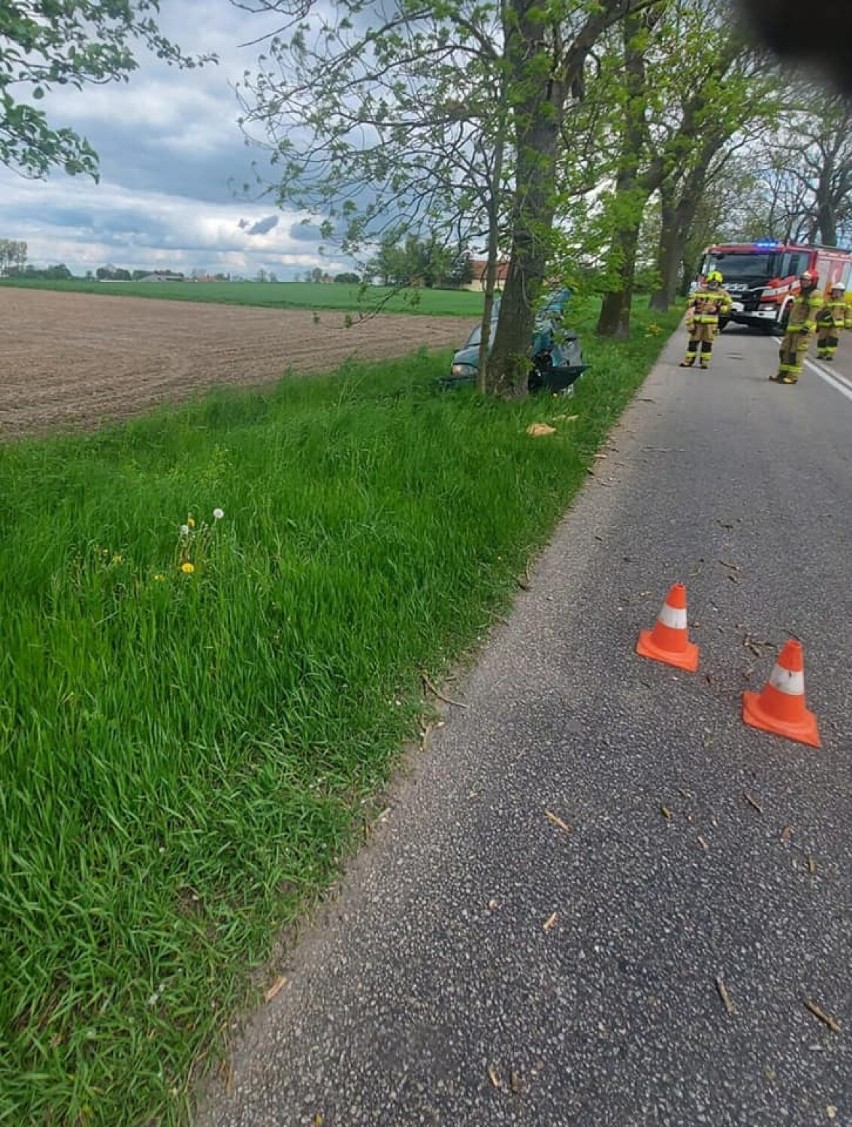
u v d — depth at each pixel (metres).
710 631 3.44
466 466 5.32
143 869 1.81
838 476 6.38
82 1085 1.37
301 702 2.53
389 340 25.50
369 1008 1.59
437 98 6.25
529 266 7.74
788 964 1.73
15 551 3.25
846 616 3.63
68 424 9.88
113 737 2.09
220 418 8.54
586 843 2.10
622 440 7.73
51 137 3.79
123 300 57.00
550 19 5.95
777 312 22.53
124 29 3.95
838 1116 1.41
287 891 1.88
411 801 2.25
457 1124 1.37
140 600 2.87
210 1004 1.56
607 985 1.66
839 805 2.29
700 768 2.45
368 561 3.55
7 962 1.54
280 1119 1.37
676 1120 1.39
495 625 3.43
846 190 39.81
